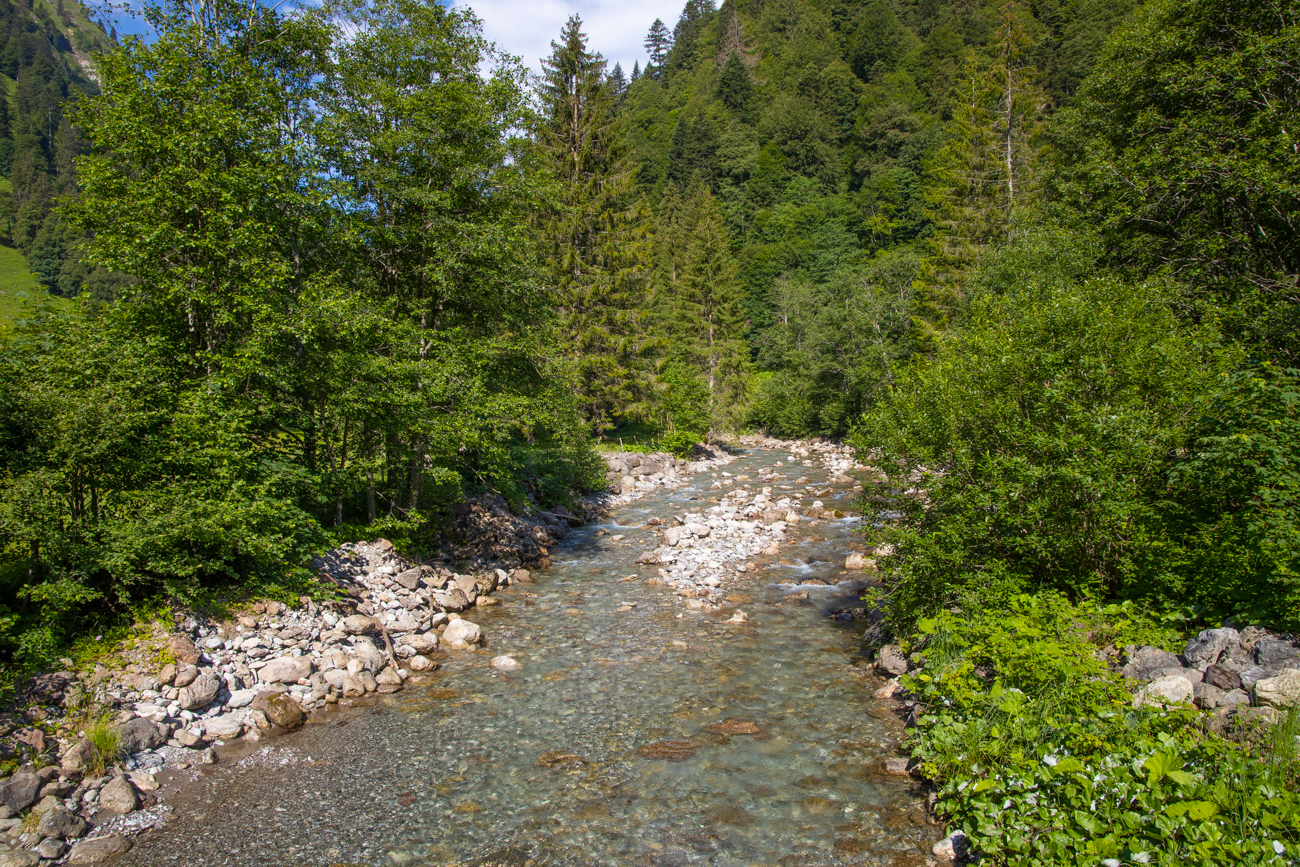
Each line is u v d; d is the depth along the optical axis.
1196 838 4.70
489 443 16.81
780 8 134.38
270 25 14.35
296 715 9.09
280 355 12.80
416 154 15.60
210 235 11.67
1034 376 9.66
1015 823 5.70
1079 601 9.00
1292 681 5.93
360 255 15.51
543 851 6.51
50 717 7.72
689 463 39.16
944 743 7.07
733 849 6.50
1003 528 9.81
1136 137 18.59
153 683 8.59
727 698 9.88
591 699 9.92
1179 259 16.78
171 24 12.79
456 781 7.76
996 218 34.53
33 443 8.89
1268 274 15.75
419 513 16.08
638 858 6.40
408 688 10.34
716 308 51.09
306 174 13.34
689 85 127.50
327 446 14.16
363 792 7.52
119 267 11.38
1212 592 8.03
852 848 6.46
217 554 10.59
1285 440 7.67
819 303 60.75
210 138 11.73
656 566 17.67
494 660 11.27
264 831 6.80
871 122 88.62
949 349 11.37
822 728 8.91
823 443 49.53
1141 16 19.55
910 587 10.21
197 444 10.71
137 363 10.59
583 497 27.08
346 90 15.41
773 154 92.44
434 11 16.14
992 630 8.30
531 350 17.80
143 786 7.41
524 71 17.25
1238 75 15.97
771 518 23.03
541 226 34.25
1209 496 8.60
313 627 11.06
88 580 9.44
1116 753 5.79
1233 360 9.37
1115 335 9.30
